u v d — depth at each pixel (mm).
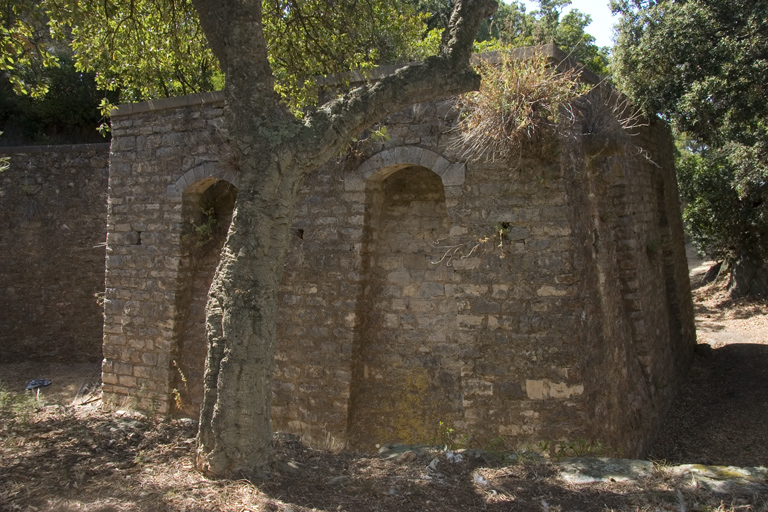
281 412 8039
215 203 9367
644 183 10555
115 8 8148
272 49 8680
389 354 7859
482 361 7004
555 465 4719
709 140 12297
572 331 6676
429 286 7797
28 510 3861
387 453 5199
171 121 8930
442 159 7195
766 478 4262
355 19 8391
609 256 8320
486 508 4031
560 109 6645
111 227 9430
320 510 3965
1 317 13758
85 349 13445
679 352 12000
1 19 7047
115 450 5137
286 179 4762
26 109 18281
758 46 10781
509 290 6918
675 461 8328
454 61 5336
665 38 11195
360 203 7684
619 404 7855
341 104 5008
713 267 23453
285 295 8062
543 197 6789
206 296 9094
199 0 5578
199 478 4449
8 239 13766
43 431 5625
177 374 9062
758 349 13570
